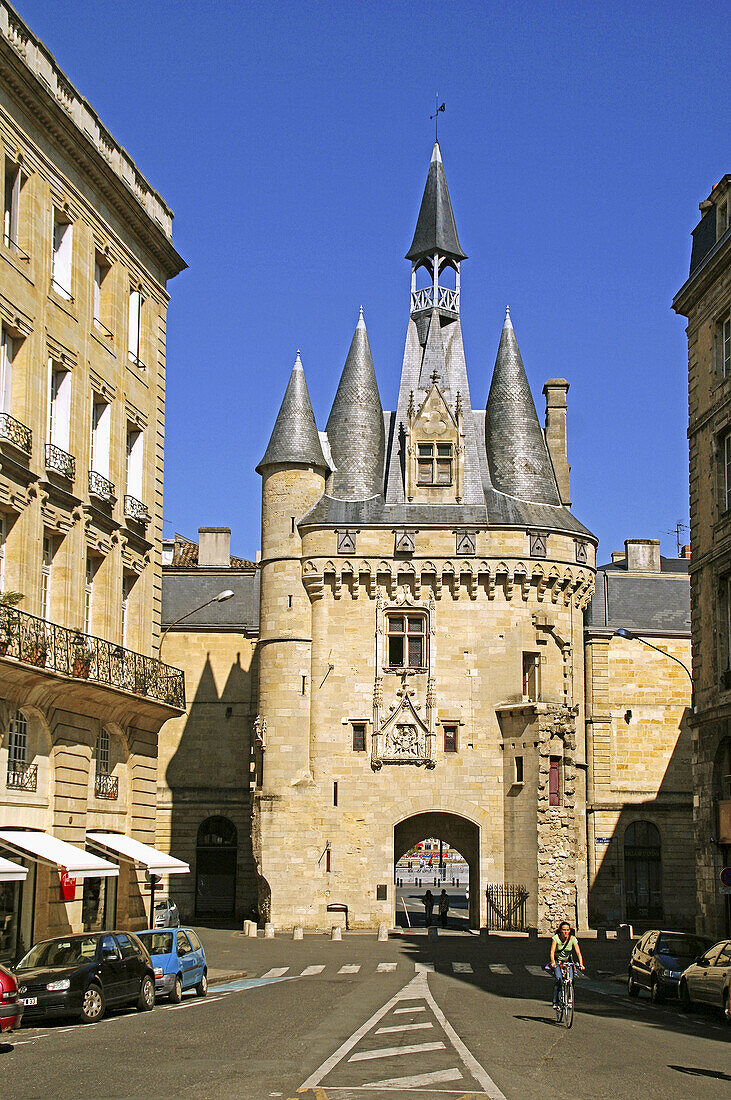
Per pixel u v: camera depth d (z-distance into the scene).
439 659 56.62
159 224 41.91
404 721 56.16
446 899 59.91
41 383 33.12
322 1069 17.20
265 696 57.19
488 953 44.75
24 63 31.80
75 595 34.47
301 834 55.22
